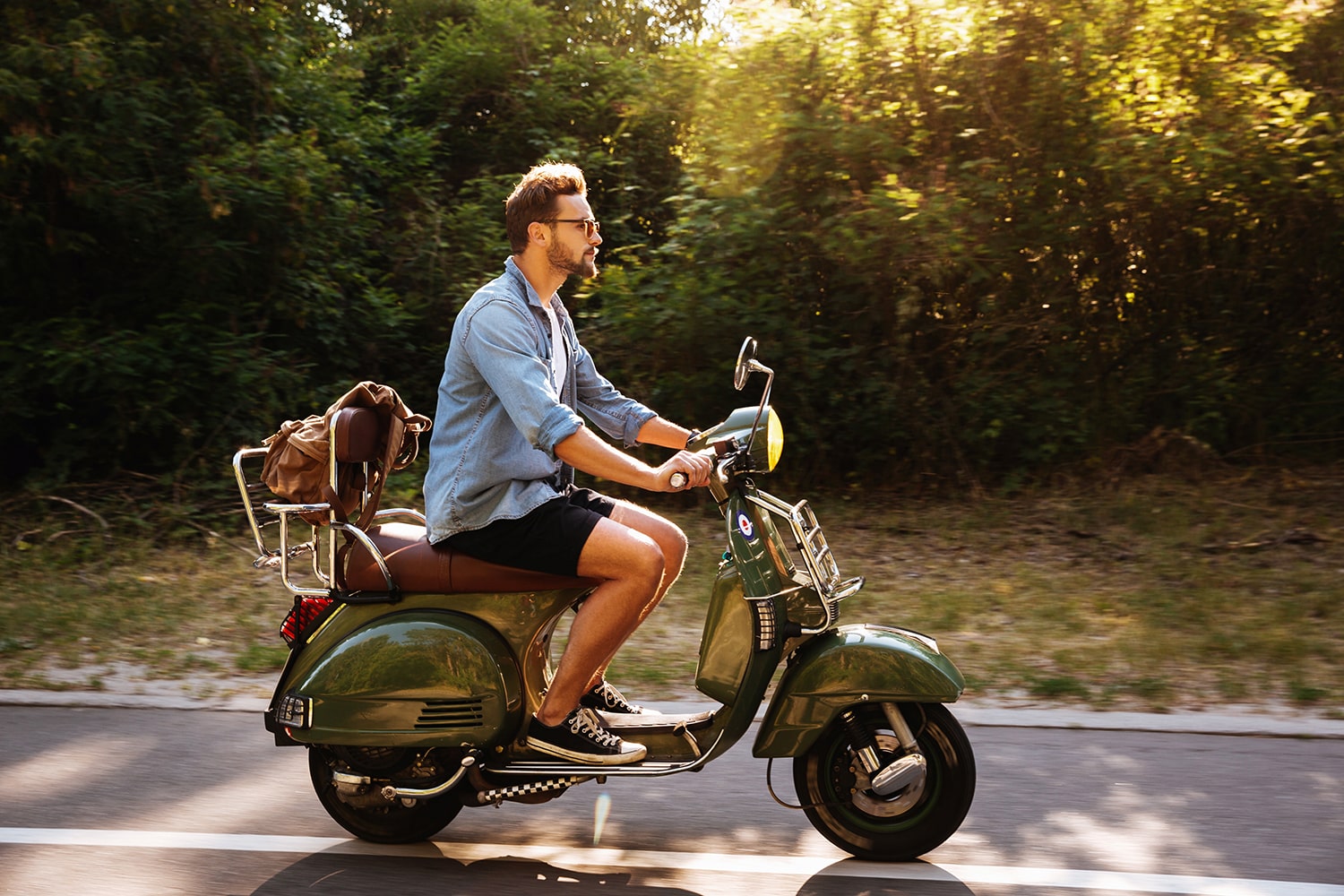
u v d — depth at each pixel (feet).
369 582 10.93
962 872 10.40
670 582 11.21
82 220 29.81
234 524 26.35
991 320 29.50
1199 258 30.22
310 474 10.77
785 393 29.01
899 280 28.71
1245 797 12.08
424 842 11.19
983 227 28.76
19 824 11.43
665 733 11.04
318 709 10.69
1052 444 28.78
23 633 18.62
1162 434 29.32
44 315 30.42
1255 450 29.40
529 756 10.89
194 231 29.91
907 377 29.35
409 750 10.85
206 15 31.99
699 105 31.68
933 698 10.31
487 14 43.65
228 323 30.48
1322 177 28.43
